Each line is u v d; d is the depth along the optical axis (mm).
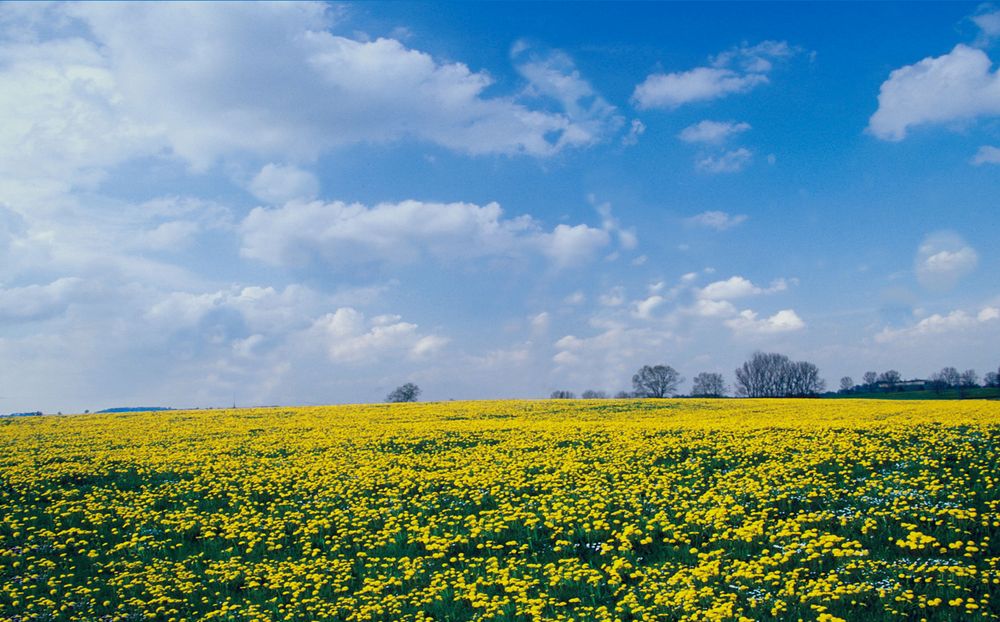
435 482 24172
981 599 11711
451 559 16344
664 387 123000
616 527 17922
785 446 26625
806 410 47656
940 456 22906
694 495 20203
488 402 66188
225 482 25406
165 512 21969
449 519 19734
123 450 34250
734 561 14531
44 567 17219
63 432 43188
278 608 14508
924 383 115625
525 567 15898
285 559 17641
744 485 20469
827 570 14117
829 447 25547
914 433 28547
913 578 13039
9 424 48875
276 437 38281
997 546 14227
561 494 21062
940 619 11414
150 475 27438
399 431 39000
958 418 34281
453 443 33469
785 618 11977
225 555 18000
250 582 16078
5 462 30641
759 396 126625
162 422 49312
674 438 30484
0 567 17094
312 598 14727
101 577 16719
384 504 21859
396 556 17375
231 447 34344
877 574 13406
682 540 16578
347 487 24047
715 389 133250
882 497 18219
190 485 25219
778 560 14359
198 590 15828
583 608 13414
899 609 11859
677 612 12594
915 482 19234
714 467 24203
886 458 23141
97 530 19953
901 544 14500
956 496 17531
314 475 26000
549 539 17641
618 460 25766
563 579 14812
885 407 47719
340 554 17688
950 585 12383
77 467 28859
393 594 14781
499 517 19250
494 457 28344
